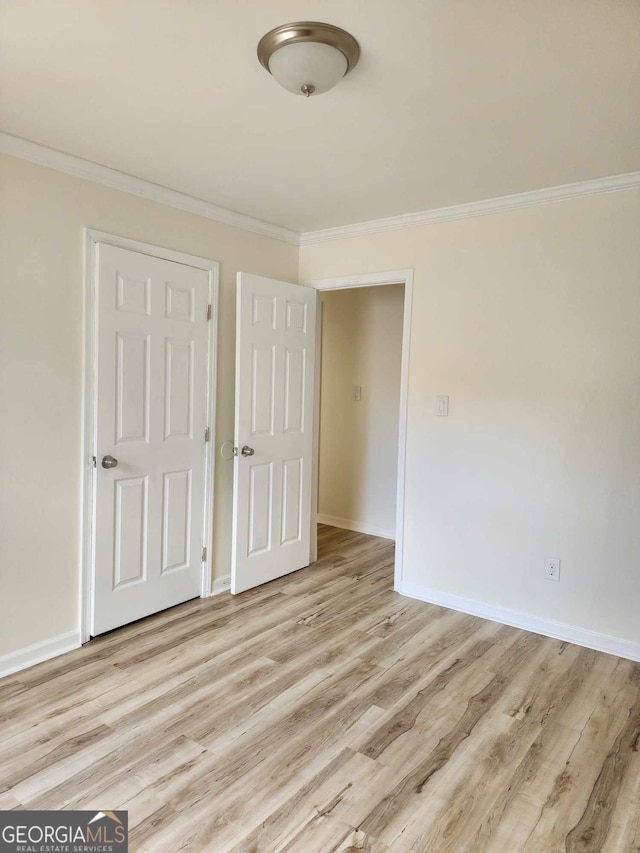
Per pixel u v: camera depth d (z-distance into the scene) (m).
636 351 2.73
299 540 3.95
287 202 3.20
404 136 2.32
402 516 3.56
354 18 1.56
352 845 1.62
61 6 1.53
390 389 4.86
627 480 2.78
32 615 2.58
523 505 3.09
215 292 3.33
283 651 2.77
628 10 1.50
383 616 3.23
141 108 2.13
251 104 2.08
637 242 2.70
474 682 2.53
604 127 2.20
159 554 3.12
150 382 2.99
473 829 1.69
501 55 1.73
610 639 2.84
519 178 2.77
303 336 3.80
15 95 2.04
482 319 3.19
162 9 1.54
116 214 2.81
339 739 2.10
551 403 2.98
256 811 1.73
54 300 2.57
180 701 2.31
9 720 2.15
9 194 2.40
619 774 1.95
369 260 3.63
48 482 2.60
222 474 3.50
